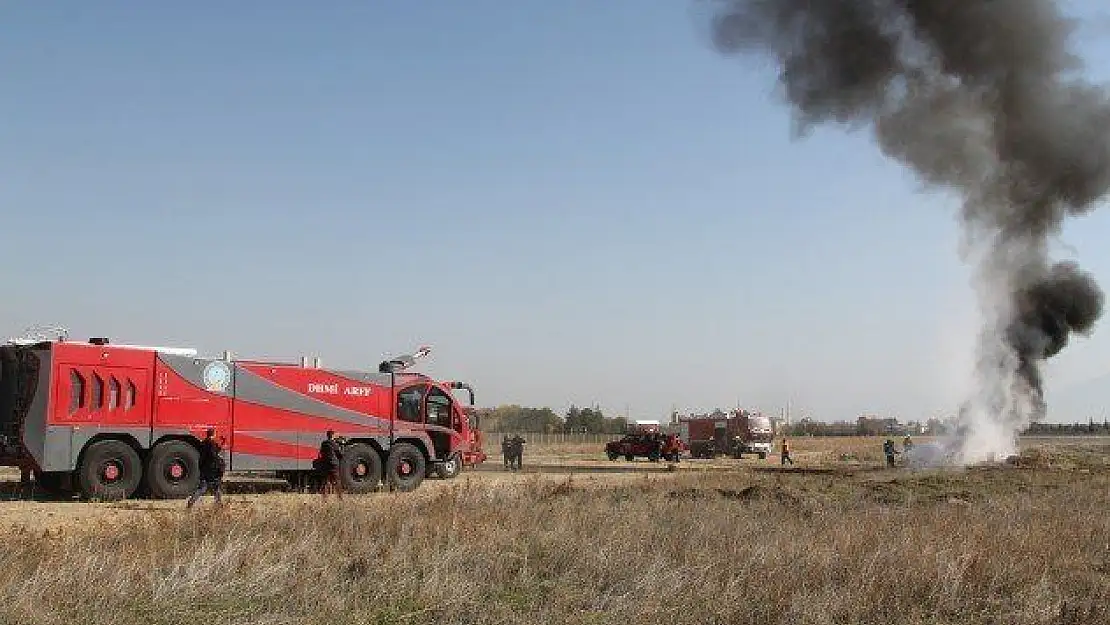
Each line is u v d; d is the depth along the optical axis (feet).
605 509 52.08
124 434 64.95
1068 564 36.63
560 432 331.16
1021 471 119.34
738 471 121.80
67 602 25.49
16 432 61.62
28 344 63.46
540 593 29.58
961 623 27.40
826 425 459.73
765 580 30.66
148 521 45.34
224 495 70.38
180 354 68.03
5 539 35.96
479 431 101.30
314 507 48.42
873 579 30.42
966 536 40.55
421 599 27.84
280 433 72.23
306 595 27.48
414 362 82.94
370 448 76.38
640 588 29.35
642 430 181.57
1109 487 86.17
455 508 48.52
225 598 27.09
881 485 86.79
